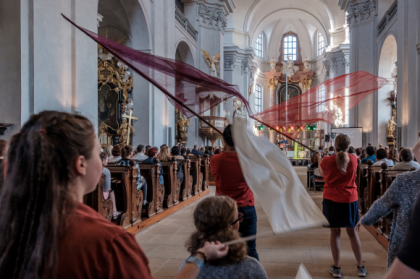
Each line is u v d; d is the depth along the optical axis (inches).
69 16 271.7
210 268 51.8
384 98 600.7
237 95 95.5
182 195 282.7
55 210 30.3
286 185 49.3
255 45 1218.6
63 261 30.6
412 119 415.2
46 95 244.2
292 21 1246.3
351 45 684.1
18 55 226.8
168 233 199.3
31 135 31.4
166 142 475.2
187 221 229.1
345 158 124.4
